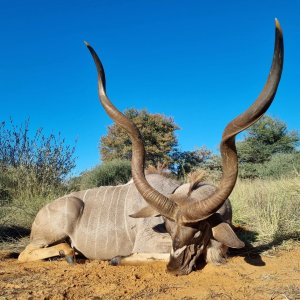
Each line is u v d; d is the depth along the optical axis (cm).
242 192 827
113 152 2547
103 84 445
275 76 330
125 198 523
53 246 514
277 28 313
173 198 423
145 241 475
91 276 427
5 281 418
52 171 1023
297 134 2161
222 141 370
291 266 429
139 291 377
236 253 489
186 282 394
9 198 921
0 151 1056
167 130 2444
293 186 788
